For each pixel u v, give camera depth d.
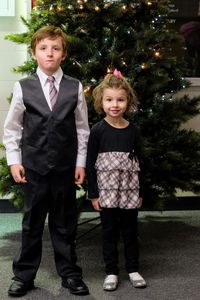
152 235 3.07
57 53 2.09
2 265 2.52
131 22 2.79
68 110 2.09
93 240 2.96
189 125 3.59
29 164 2.11
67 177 2.15
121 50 2.73
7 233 3.07
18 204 2.79
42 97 2.08
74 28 2.72
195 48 3.56
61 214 2.18
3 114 3.47
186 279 2.38
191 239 3.01
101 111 2.42
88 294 2.19
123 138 2.24
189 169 2.81
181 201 3.67
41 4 2.72
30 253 2.20
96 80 2.66
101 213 2.28
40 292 2.21
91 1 2.59
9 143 2.14
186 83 2.97
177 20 3.53
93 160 2.24
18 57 3.43
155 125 2.75
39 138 2.07
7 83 3.45
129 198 2.24
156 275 2.43
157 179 2.76
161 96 2.77
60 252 2.21
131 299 2.15
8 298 2.14
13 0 3.33
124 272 2.46
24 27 3.38
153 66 2.69
